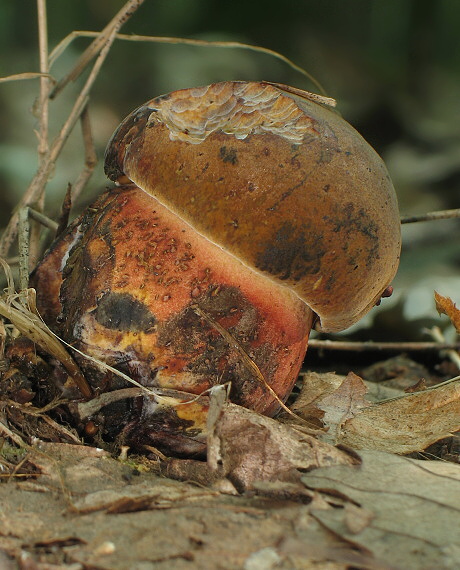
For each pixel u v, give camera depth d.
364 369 0.52
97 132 1.15
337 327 0.41
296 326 0.40
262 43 1.65
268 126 0.39
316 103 0.41
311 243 0.38
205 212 0.38
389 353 0.53
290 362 0.40
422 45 1.70
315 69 1.50
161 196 0.39
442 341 0.53
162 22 1.63
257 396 0.40
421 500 0.37
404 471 0.38
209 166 0.38
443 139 1.21
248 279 0.39
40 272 0.41
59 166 0.98
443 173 1.02
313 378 0.44
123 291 0.39
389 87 1.45
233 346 0.39
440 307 0.44
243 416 0.39
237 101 0.39
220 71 1.42
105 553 0.35
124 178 0.41
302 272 0.38
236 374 0.39
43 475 0.38
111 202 0.40
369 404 0.43
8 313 0.39
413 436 0.41
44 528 0.36
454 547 0.35
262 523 0.36
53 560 0.35
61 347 0.39
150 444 0.40
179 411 0.39
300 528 0.36
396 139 1.25
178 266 0.39
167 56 1.45
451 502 0.37
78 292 0.40
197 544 0.35
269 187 0.38
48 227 0.47
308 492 0.37
